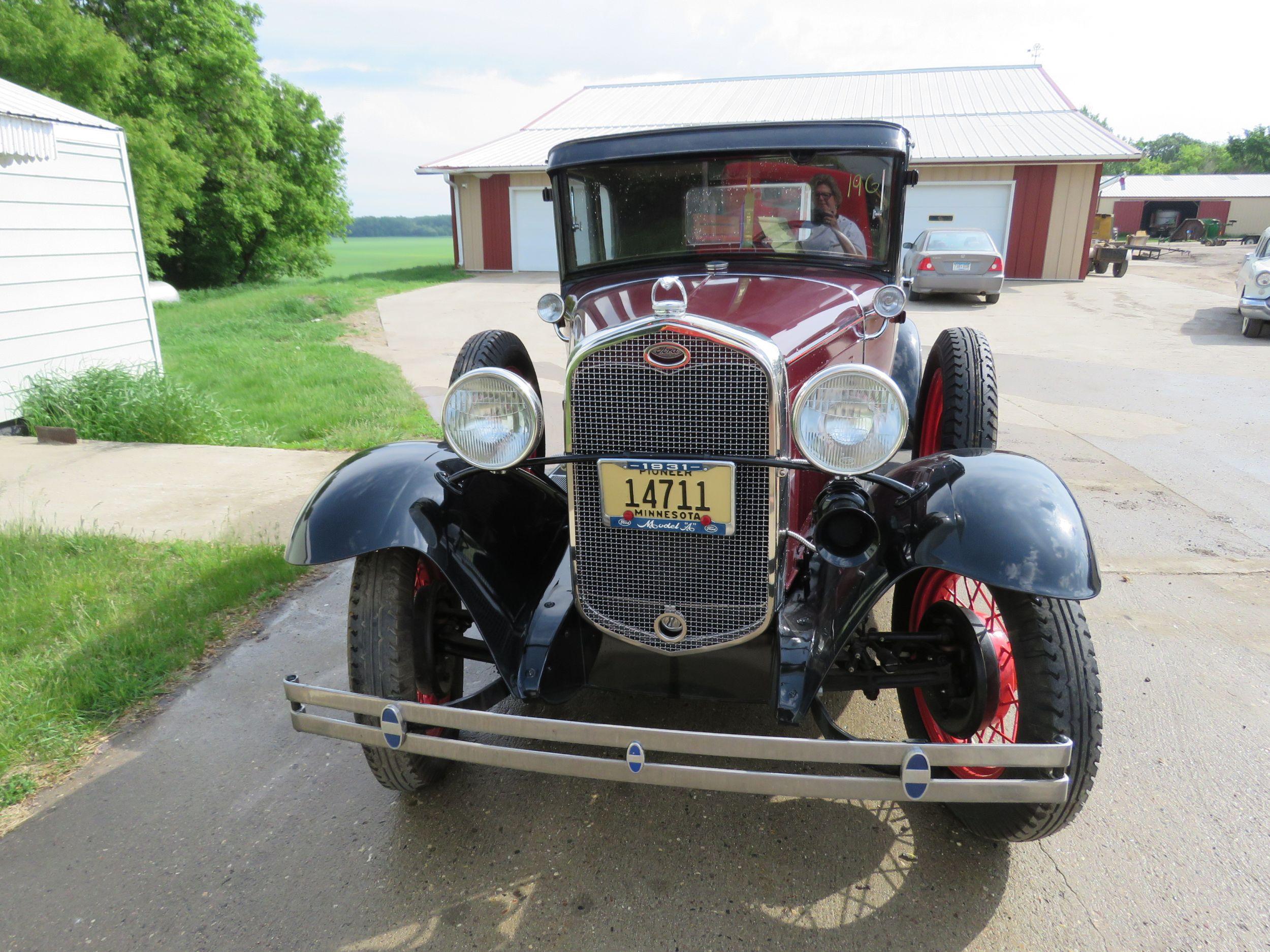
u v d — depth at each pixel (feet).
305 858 8.25
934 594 9.18
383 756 8.21
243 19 91.20
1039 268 63.77
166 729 10.43
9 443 23.04
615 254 12.07
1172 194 152.56
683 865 8.04
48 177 24.45
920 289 49.49
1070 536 6.97
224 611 13.39
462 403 7.64
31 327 24.34
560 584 9.24
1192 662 11.41
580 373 7.68
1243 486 18.42
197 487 19.10
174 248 90.84
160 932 7.36
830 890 7.69
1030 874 7.83
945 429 12.07
